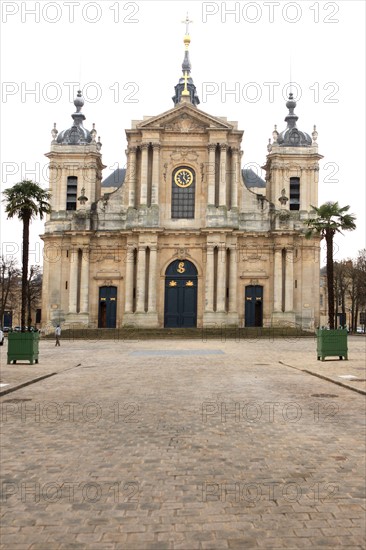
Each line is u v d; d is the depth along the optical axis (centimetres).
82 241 5497
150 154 5559
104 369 2275
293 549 540
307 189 5678
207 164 5541
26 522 605
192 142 5581
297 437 1005
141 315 5316
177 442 968
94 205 5638
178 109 5544
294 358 2809
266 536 570
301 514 629
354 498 682
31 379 1834
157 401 1408
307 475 778
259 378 1920
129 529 588
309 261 5581
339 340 2694
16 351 2500
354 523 604
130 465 826
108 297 5553
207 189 5488
